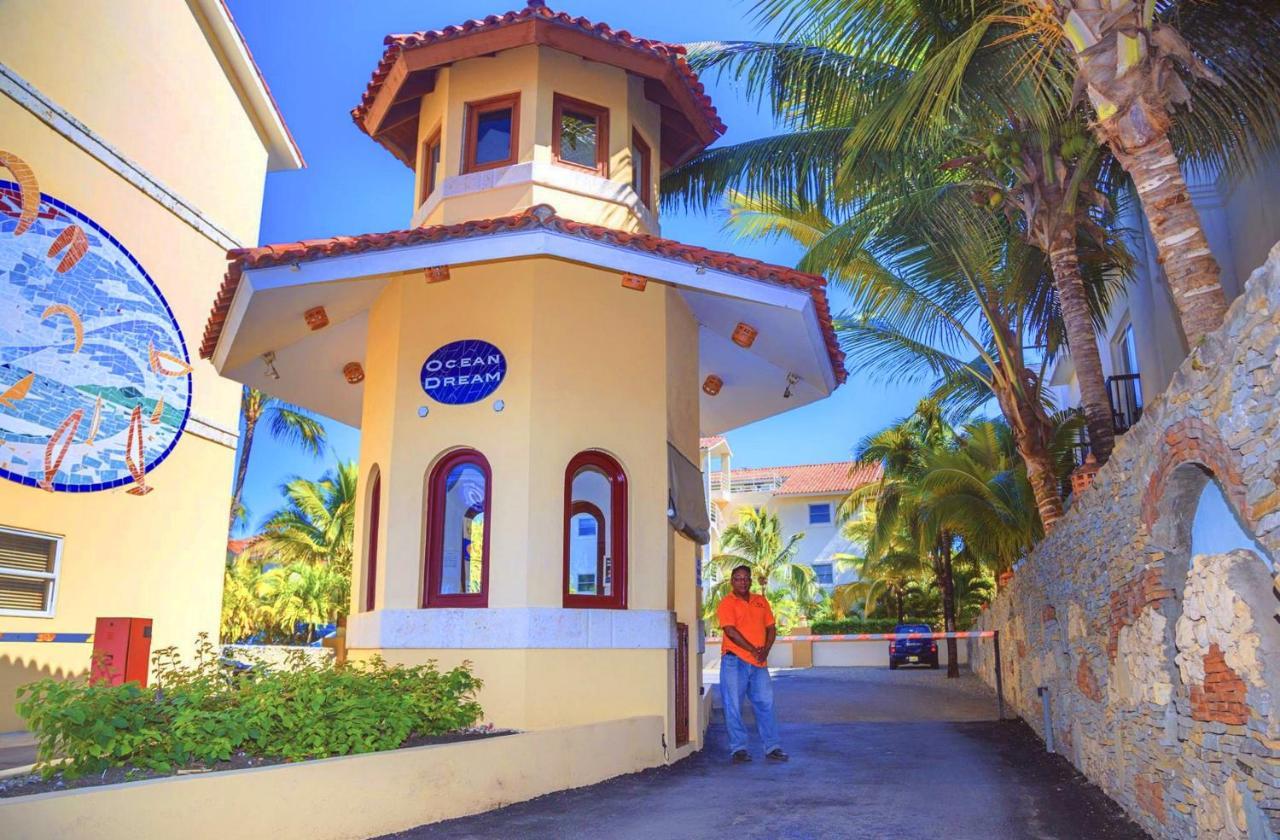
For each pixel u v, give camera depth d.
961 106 9.36
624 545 10.16
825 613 40.25
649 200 12.70
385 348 10.83
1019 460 21.66
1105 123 7.31
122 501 13.41
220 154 16.11
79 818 5.24
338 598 36.44
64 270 12.59
